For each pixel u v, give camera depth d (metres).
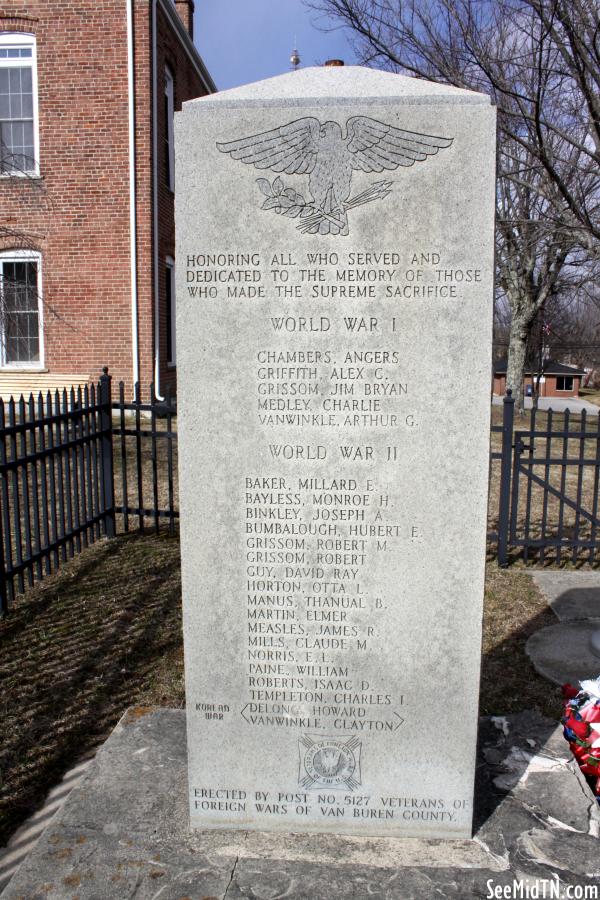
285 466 2.82
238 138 2.66
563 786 3.23
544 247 14.83
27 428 5.97
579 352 52.88
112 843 2.86
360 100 2.61
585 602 5.98
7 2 14.51
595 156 8.99
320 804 2.97
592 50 8.84
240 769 2.97
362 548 2.84
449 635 2.85
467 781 2.90
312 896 2.58
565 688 4.09
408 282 2.68
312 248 2.69
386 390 2.74
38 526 6.16
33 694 4.35
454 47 9.97
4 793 3.44
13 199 15.07
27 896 2.57
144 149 14.75
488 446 2.73
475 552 2.79
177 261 2.74
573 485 11.39
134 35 14.46
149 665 4.75
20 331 15.68
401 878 2.68
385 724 2.92
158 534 7.79
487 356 2.69
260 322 2.75
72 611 5.62
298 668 2.92
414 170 2.62
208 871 2.71
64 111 14.78
